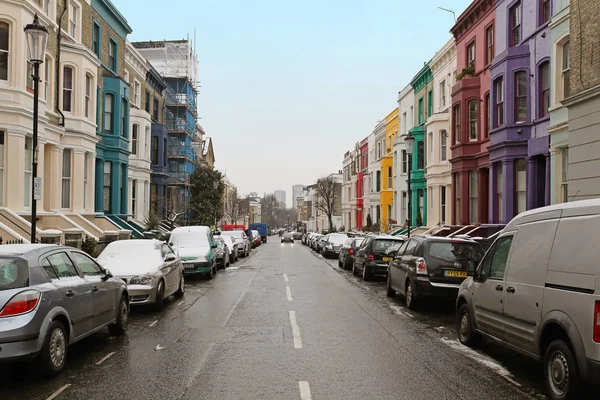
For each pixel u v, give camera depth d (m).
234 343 8.98
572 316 5.65
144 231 30.70
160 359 7.94
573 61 14.71
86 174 24.84
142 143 34.62
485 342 8.93
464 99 25.27
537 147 18.62
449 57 30.17
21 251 7.20
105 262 12.68
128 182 32.88
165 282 12.80
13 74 18.02
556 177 16.77
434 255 12.34
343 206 73.25
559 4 16.80
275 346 8.75
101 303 8.66
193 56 53.69
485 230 23.56
